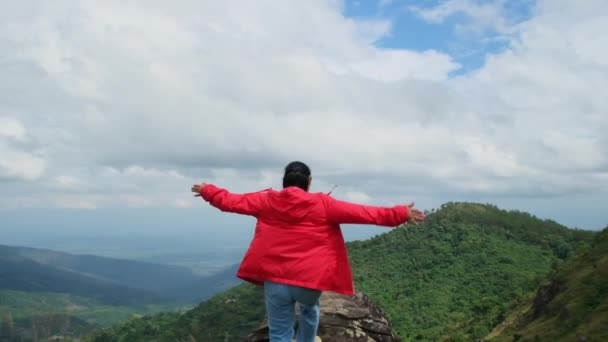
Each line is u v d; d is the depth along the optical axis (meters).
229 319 140.62
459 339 85.00
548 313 68.06
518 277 128.62
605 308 56.25
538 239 166.50
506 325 82.88
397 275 154.12
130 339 159.88
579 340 52.31
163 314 185.62
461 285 131.12
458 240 172.88
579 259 76.56
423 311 114.44
